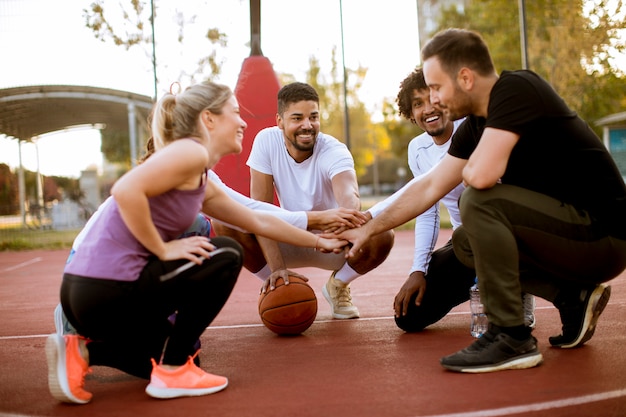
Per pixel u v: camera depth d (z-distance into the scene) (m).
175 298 2.46
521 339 2.61
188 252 2.43
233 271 2.52
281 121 3.73
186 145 2.41
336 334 3.54
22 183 18.59
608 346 2.96
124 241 2.40
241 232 3.78
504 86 2.57
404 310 3.43
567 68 14.70
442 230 12.76
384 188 51.06
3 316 4.80
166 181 2.35
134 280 2.39
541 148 2.58
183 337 2.51
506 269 2.59
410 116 3.64
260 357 3.06
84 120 20.77
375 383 2.51
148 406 2.36
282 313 3.47
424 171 3.76
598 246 2.65
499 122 2.53
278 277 3.55
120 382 2.75
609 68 14.51
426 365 2.76
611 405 2.15
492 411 2.13
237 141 2.67
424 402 2.25
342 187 3.72
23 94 15.02
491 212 2.58
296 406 2.27
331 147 3.82
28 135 20.45
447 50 2.64
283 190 3.93
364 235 3.21
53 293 6.19
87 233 2.52
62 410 2.36
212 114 2.58
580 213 2.63
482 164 2.54
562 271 2.74
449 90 2.66
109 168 36.38
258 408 2.27
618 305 4.07
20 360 3.22
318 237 3.17
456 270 3.37
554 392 2.30
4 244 13.09
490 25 16.28
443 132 3.55
